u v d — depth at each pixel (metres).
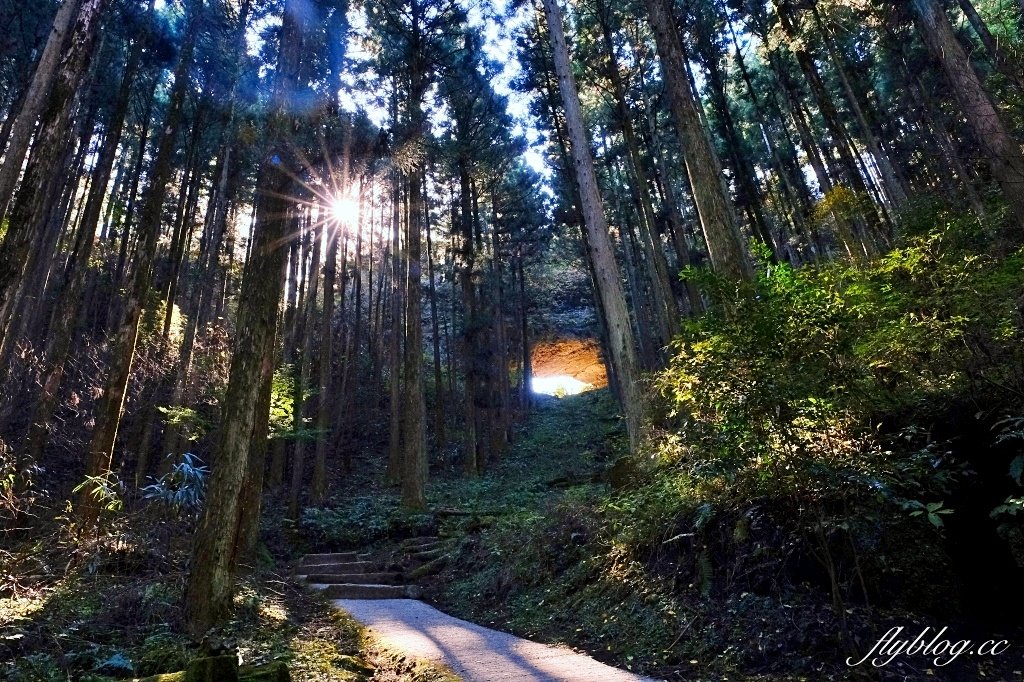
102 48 14.20
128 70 13.20
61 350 11.28
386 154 8.58
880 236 11.26
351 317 28.28
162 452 13.84
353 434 21.42
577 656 4.64
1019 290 4.41
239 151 15.35
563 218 23.06
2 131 12.23
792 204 21.62
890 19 13.46
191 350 13.22
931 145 14.90
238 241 24.09
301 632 5.39
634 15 16.31
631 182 21.86
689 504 5.39
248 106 11.57
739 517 4.86
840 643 3.59
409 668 4.43
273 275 6.23
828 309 3.62
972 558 4.04
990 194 7.07
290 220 7.00
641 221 21.45
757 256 4.01
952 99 13.00
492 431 20.50
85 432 11.55
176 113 10.47
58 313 13.82
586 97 19.62
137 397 12.85
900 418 4.49
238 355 5.91
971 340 4.44
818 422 3.61
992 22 13.73
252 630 5.09
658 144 18.36
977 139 6.92
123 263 18.27
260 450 8.85
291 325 18.75
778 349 3.52
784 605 4.09
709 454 4.02
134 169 21.03
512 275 28.86
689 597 4.76
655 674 3.99
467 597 7.82
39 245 14.32
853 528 3.62
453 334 23.73
